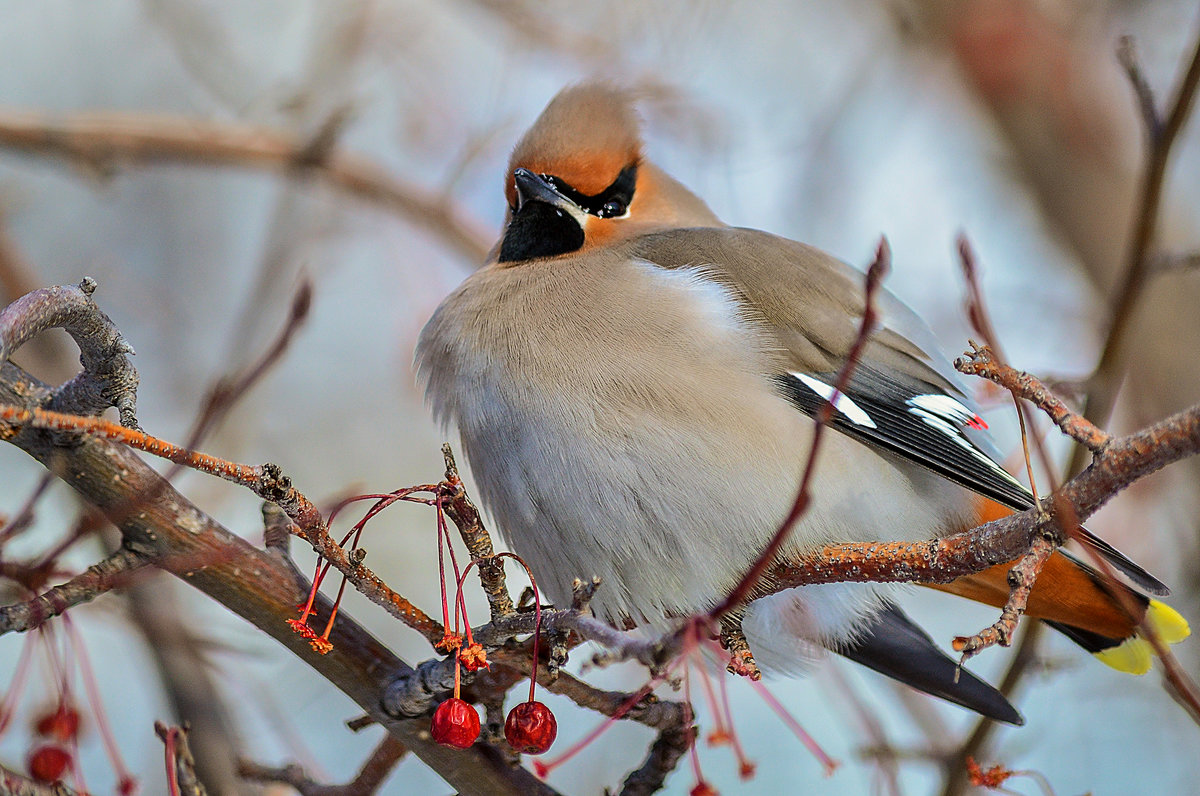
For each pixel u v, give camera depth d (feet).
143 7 47.19
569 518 29.55
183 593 37.17
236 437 42.55
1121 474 20.24
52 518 35.70
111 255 47.65
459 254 44.78
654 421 29.04
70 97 49.67
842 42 52.70
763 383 29.81
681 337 29.63
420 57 46.16
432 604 43.78
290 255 43.86
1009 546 21.81
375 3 45.98
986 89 53.31
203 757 29.81
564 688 22.53
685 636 18.39
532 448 29.73
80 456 21.49
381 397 48.21
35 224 47.24
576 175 34.24
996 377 20.84
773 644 31.81
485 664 21.38
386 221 46.80
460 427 31.45
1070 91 53.16
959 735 40.70
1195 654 41.45
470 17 46.16
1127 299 31.86
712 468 28.71
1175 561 43.62
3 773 21.63
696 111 44.32
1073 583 28.84
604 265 31.96
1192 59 31.27
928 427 30.53
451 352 31.63
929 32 53.01
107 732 23.39
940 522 30.58
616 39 44.75
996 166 54.90
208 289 48.37
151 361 46.88
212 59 46.01
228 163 42.45
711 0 45.09
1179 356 46.83
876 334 31.58
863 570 26.20
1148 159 31.78
